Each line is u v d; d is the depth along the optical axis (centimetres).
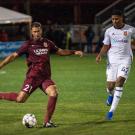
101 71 4681
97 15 7988
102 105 2697
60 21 9200
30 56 2128
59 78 4131
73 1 9112
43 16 9144
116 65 2458
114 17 2428
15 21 6581
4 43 6631
